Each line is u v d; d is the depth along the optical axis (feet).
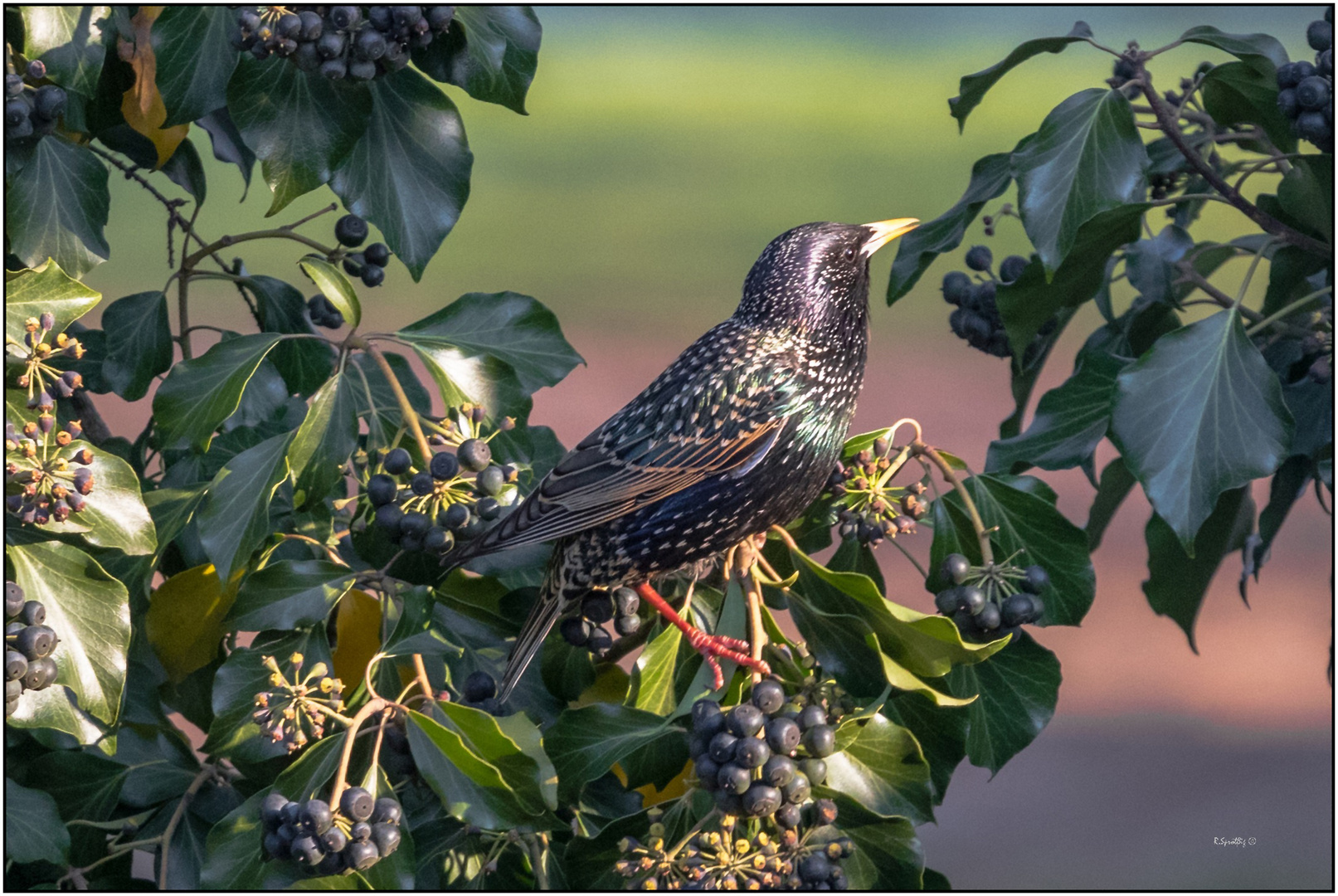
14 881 18.72
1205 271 28.32
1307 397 23.12
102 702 17.76
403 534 19.19
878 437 21.71
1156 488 19.80
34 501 17.37
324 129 20.61
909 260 24.67
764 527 23.30
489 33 20.88
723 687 19.72
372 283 22.71
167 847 18.71
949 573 20.10
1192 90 22.84
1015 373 25.59
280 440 19.31
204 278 22.81
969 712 20.42
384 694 19.11
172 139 22.30
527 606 21.62
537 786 17.17
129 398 21.93
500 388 20.56
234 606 18.86
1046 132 21.24
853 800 17.93
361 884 16.97
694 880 17.54
